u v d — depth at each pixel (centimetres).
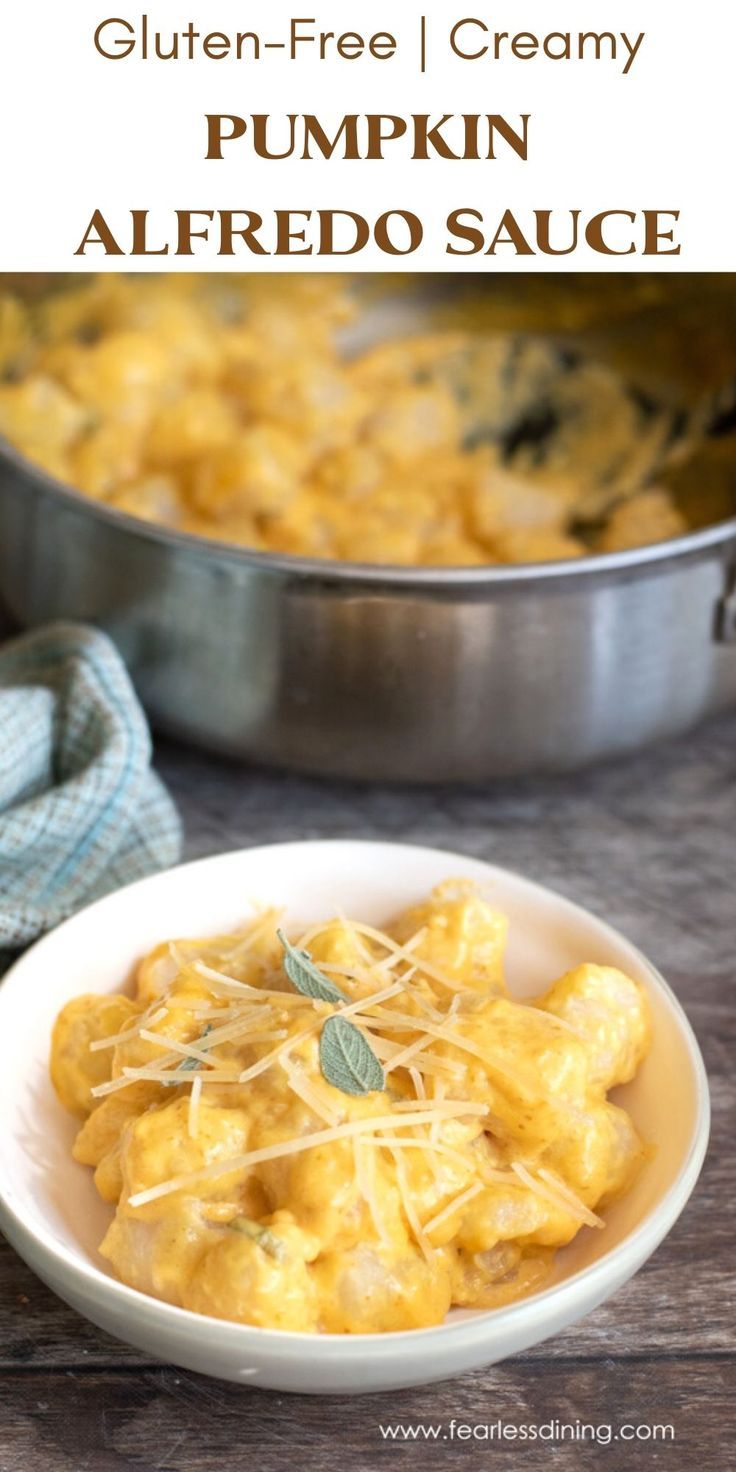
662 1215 63
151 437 96
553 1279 64
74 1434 64
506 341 106
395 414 99
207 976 67
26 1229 62
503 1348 60
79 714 80
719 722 92
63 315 102
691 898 82
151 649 82
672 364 104
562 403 104
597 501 99
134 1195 62
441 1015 66
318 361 104
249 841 85
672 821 86
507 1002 67
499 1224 63
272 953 70
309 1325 61
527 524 95
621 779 88
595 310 105
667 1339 67
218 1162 62
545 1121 64
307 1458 64
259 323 105
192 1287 61
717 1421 65
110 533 80
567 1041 65
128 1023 67
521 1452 64
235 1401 65
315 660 80
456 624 79
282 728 82
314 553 90
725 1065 75
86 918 71
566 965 71
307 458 96
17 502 84
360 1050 64
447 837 85
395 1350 59
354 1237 62
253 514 92
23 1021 69
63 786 77
